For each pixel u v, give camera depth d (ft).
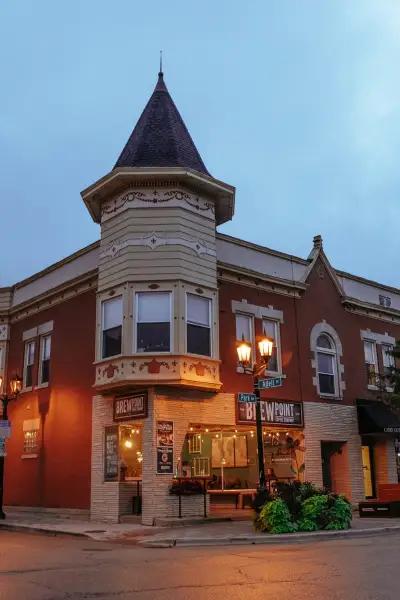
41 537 50.01
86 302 68.85
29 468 72.64
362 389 80.48
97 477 61.21
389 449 80.53
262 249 73.05
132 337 58.59
